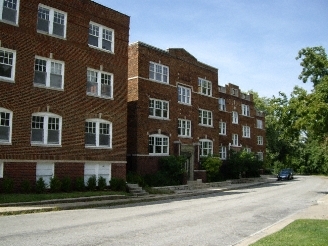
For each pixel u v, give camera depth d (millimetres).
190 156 36375
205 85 40562
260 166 50000
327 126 27812
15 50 21000
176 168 31719
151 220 14305
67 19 24047
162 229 12305
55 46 23109
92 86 25422
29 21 21906
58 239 10219
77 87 24141
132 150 30547
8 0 21109
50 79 22781
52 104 22547
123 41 27875
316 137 32375
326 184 42625
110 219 14414
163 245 9852
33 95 21625
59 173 22656
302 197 25672
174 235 11305
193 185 32875
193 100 38000
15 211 15570
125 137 27125
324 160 74500
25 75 21344
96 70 25641
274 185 40812
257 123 59188
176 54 36219
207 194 28500
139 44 31562
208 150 40125
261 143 59656
